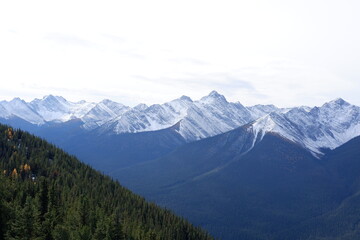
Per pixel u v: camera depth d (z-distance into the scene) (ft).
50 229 436.35
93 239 444.14
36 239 398.83
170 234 645.10
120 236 487.20
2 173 613.52
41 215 472.85
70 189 642.63
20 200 491.31
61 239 429.38
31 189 552.82
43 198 497.46
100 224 468.34
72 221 486.38
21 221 410.72
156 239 537.65
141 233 546.26
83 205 513.86
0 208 423.64
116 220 547.49
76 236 441.27
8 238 395.14
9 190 524.52
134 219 623.36
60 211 499.51
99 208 563.07
